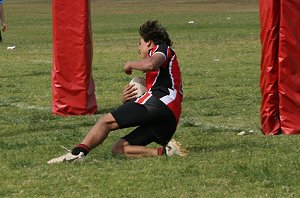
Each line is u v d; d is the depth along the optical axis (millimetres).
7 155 21125
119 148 20344
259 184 17344
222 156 20141
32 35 74188
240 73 41219
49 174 18594
